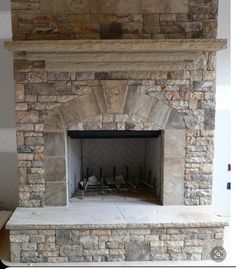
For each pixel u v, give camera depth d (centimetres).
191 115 306
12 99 355
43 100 299
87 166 379
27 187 310
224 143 364
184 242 287
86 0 288
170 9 292
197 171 314
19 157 306
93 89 300
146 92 302
